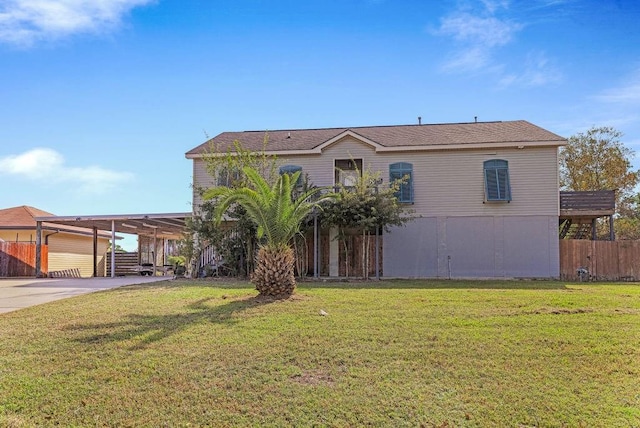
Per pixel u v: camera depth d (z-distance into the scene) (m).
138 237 27.58
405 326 7.09
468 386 4.65
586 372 5.03
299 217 10.84
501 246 17.78
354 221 15.62
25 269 21.64
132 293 11.26
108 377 4.95
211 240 17.08
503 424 3.86
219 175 16.97
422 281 15.64
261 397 4.43
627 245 17.36
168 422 3.96
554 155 17.72
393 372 5.05
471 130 19.84
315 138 20.39
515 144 17.78
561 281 16.22
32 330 7.01
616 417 3.95
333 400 4.34
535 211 17.70
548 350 5.80
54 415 4.09
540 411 4.07
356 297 10.20
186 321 7.49
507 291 11.64
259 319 7.63
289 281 10.45
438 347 5.94
